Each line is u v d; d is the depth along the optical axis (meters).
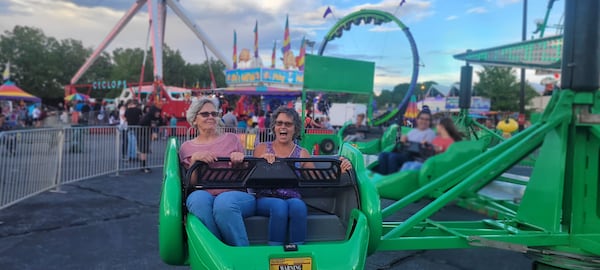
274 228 2.68
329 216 2.95
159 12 32.25
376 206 2.73
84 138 8.14
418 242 3.20
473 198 5.36
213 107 3.23
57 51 65.19
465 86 6.18
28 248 4.44
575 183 3.42
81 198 6.75
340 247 2.43
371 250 2.78
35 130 6.47
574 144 3.41
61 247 4.50
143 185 7.98
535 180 3.68
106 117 22.25
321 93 8.70
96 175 8.52
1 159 5.59
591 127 3.34
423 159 2.84
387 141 2.91
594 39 3.24
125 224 5.40
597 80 3.26
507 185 5.75
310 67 7.80
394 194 2.95
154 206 6.37
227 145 3.22
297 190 3.16
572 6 3.30
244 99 19.80
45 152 6.83
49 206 6.18
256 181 2.81
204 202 2.58
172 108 19.53
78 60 66.81
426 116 2.71
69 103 34.97
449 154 2.88
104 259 4.21
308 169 2.88
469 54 6.41
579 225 3.41
